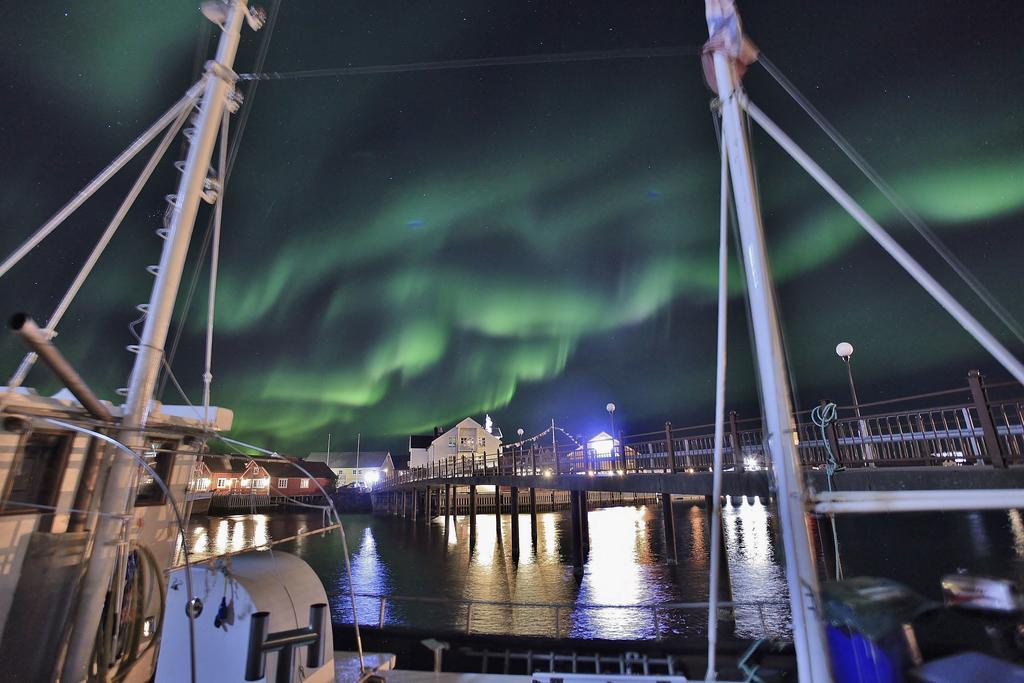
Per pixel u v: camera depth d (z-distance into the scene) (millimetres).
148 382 5477
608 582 26016
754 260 3174
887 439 11422
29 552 5051
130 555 6469
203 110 6031
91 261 5855
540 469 30141
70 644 4848
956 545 32156
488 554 37719
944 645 8227
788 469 2918
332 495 87000
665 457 20969
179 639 5586
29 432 5270
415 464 100438
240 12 6211
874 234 3201
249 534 48812
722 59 3605
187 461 7770
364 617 19719
